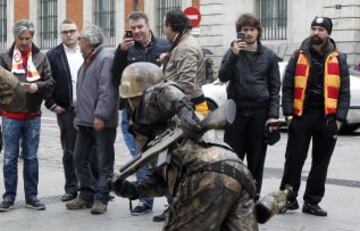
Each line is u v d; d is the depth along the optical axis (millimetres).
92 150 9156
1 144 11453
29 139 8977
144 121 4797
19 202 9430
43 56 8883
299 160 8625
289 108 8578
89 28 8695
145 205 8789
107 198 8875
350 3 28875
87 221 8438
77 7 38812
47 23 40406
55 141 16578
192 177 4512
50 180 11133
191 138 4438
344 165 13109
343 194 10164
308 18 30062
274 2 31312
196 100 7977
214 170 4480
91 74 8727
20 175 11508
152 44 8586
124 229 8070
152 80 4809
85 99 8797
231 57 8375
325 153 8664
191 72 7887
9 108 6996
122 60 8438
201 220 4473
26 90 8531
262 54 8531
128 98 4840
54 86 9211
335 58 8500
